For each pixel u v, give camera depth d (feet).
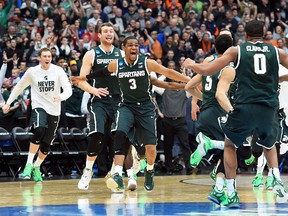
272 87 31.22
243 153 46.32
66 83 52.37
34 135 52.49
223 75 34.76
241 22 94.84
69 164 66.74
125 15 90.22
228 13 94.07
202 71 30.81
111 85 43.14
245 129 31.24
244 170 71.20
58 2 88.63
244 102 30.99
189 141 71.82
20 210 31.81
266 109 31.07
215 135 37.68
